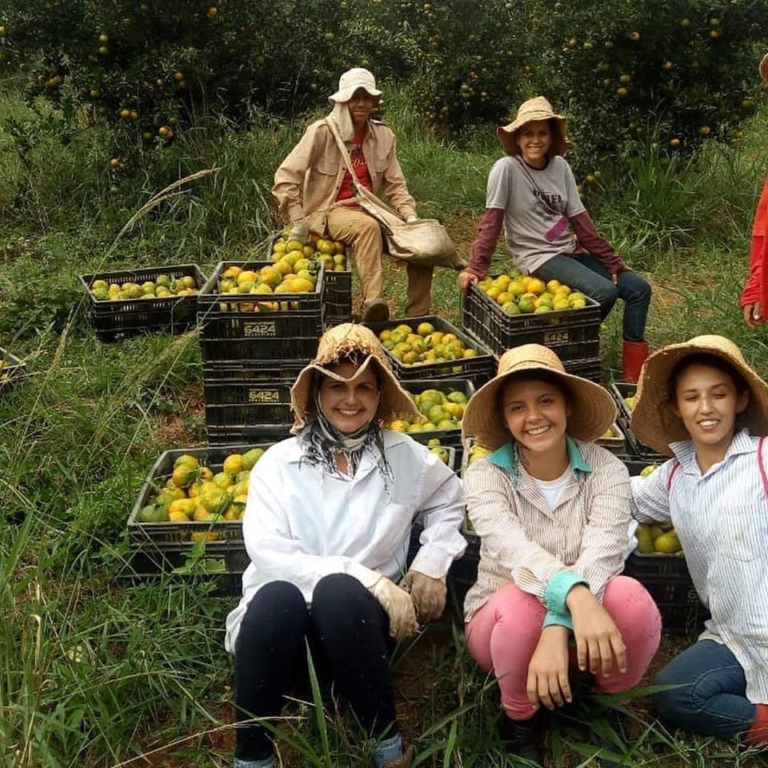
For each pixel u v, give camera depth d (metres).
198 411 5.49
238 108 9.41
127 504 3.98
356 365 3.05
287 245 6.23
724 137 8.84
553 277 5.66
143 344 6.04
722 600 3.04
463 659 3.22
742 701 2.97
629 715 3.04
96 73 8.38
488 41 12.07
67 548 3.60
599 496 3.10
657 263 7.82
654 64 8.59
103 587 3.77
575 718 3.08
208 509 3.80
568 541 3.10
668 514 3.36
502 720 3.06
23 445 4.57
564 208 5.76
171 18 8.51
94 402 5.17
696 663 3.03
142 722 3.18
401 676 3.40
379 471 3.13
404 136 12.12
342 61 9.83
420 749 3.03
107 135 8.68
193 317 6.38
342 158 6.36
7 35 8.32
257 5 8.97
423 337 5.80
